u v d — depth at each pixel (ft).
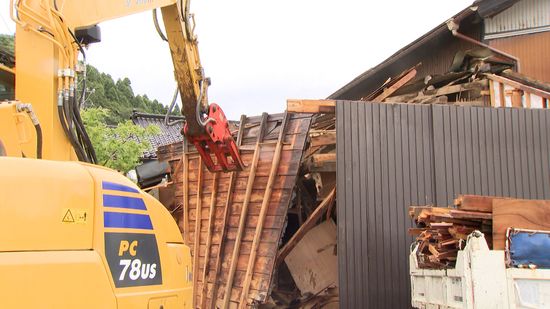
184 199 35.19
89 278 11.05
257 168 30.35
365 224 26.89
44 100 14.37
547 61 52.19
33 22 14.56
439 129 28.73
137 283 12.24
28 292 10.11
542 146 30.32
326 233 31.19
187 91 21.31
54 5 14.70
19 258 10.17
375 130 27.71
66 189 11.19
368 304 26.35
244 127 31.99
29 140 13.62
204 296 31.42
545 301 16.10
